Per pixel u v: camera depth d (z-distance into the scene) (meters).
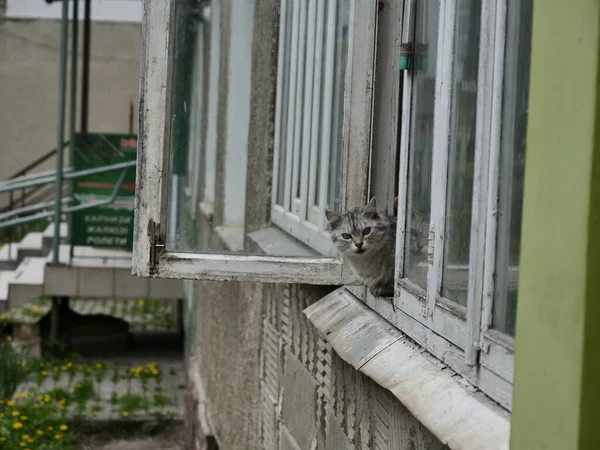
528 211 2.16
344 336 3.82
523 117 2.45
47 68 20.55
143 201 3.93
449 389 2.75
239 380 7.01
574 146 1.96
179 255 3.98
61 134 12.13
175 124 4.12
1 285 12.79
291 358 5.11
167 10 3.88
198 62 7.12
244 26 6.60
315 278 4.02
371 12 3.97
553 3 2.05
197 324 10.74
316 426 4.41
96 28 20.25
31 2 20.36
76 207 12.55
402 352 3.28
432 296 3.15
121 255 13.22
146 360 13.91
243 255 4.02
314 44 4.86
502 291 2.56
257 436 6.23
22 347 13.47
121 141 13.20
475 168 2.70
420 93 3.51
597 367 1.92
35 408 11.02
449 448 2.57
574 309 1.95
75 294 12.38
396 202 4.10
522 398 2.17
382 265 3.84
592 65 1.90
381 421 3.33
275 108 5.71
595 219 1.92
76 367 13.18
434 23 3.33
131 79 20.48
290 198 5.21
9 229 14.69
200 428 9.07
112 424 10.95
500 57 2.59
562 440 1.99
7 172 20.56
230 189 6.40
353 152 4.07
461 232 2.93
